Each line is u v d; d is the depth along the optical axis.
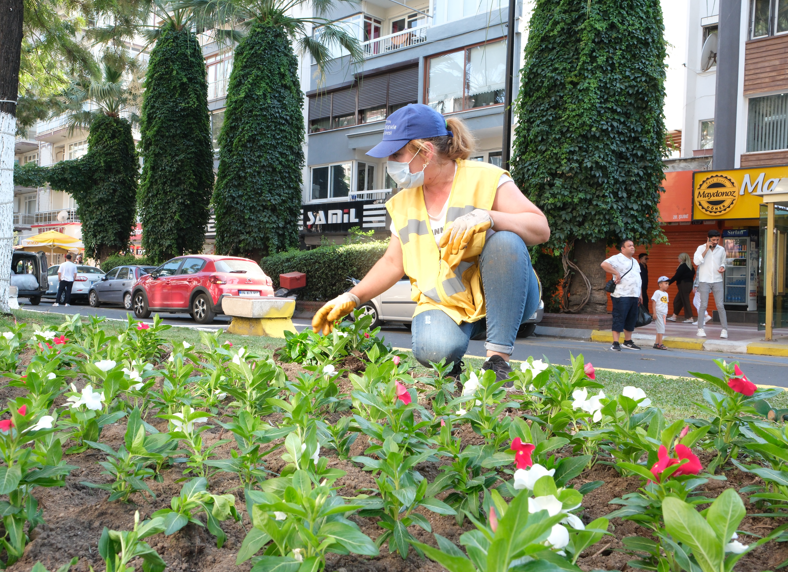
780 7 16.05
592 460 1.72
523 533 0.68
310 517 0.93
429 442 1.46
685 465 1.05
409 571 1.19
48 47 14.44
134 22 14.67
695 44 19.53
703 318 11.70
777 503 1.38
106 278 20.75
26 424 1.32
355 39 21.47
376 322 13.28
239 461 1.45
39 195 54.56
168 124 24.08
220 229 21.59
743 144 16.55
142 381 2.12
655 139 13.38
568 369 2.21
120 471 1.44
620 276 10.07
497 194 2.67
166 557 1.22
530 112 13.86
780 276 12.10
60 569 1.07
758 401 1.68
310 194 26.86
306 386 1.96
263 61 21.09
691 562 0.99
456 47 21.64
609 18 12.94
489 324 2.50
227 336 6.98
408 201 2.83
